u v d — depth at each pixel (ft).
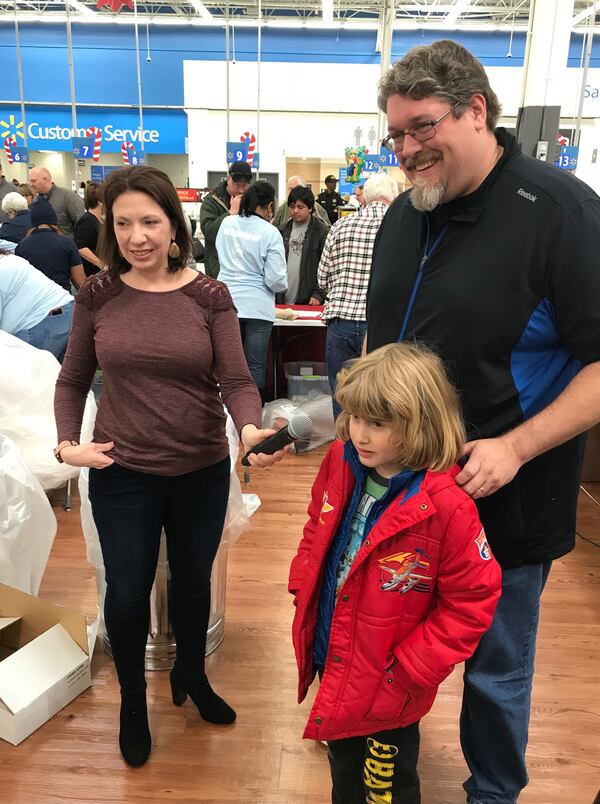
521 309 3.56
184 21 37.06
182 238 4.89
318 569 3.90
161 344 4.73
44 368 9.22
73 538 9.21
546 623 7.61
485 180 3.61
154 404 4.83
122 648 5.20
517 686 4.36
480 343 3.66
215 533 5.35
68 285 13.39
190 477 5.13
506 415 3.78
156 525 5.10
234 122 36.68
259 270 12.55
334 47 36.83
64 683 6.00
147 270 4.76
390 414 3.33
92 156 28.71
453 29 35.94
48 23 37.58
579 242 3.38
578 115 24.80
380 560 3.62
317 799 5.17
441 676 3.59
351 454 3.78
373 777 4.10
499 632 4.19
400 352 3.49
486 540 3.65
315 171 38.19
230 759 5.54
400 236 4.14
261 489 11.17
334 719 3.83
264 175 36.76
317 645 4.15
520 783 4.64
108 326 4.80
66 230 19.16
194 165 37.47
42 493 6.80
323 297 15.97
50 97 38.81
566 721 6.08
